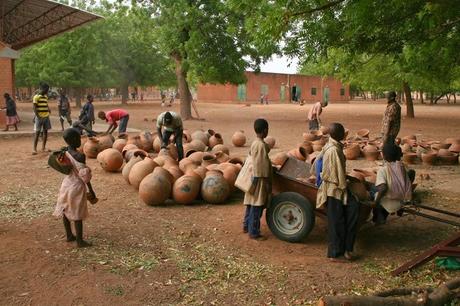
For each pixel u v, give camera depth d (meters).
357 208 6.18
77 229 6.36
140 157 10.41
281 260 6.22
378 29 8.56
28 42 28.17
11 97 21.11
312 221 6.69
